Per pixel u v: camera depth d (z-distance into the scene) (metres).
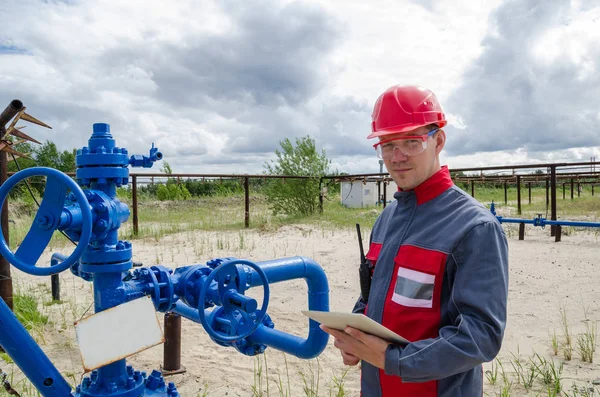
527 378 3.75
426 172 1.79
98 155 2.08
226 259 2.32
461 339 1.50
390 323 1.75
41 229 1.85
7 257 1.84
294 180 16.73
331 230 12.68
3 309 2.02
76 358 4.20
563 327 4.96
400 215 1.88
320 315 1.67
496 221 1.63
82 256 2.07
